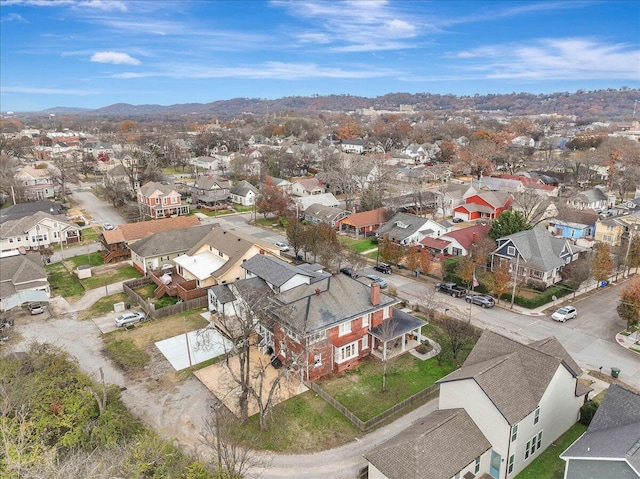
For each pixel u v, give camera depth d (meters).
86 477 21.09
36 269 52.94
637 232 65.94
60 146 172.50
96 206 95.75
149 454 24.14
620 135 187.75
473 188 91.69
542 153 170.12
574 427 30.41
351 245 70.44
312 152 144.50
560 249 54.94
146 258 57.25
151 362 38.44
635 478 19.45
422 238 67.00
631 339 41.34
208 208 94.56
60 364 32.31
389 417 31.34
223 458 24.78
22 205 80.50
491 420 25.27
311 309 36.25
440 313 46.00
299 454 28.03
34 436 25.52
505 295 50.41
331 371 36.91
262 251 53.06
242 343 31.53
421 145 168.00
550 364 27.31
